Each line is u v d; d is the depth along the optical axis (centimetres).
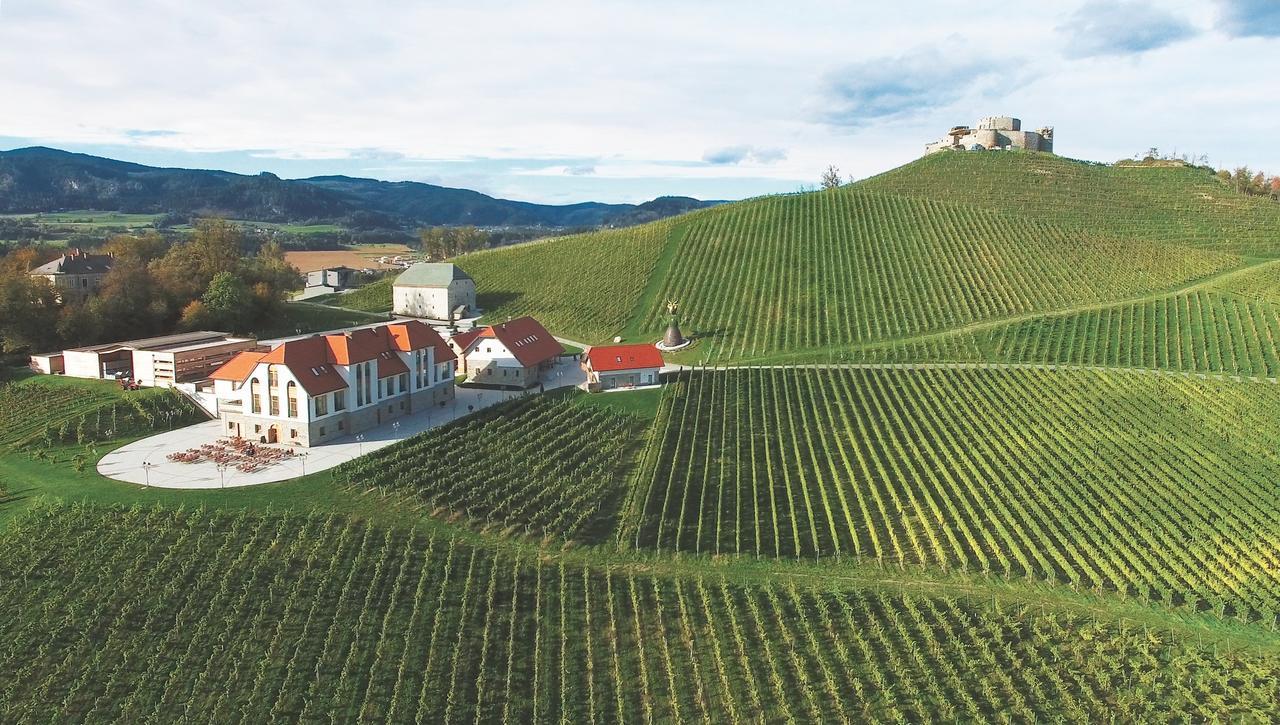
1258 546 6888
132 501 7069
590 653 5809
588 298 16525
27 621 5597
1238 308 12988
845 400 10700
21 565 6103
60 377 10481
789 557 6969
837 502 7912
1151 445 8906
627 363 11475
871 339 13538
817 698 5362
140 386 10162
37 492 7275
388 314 16888
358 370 9275
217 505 7056
